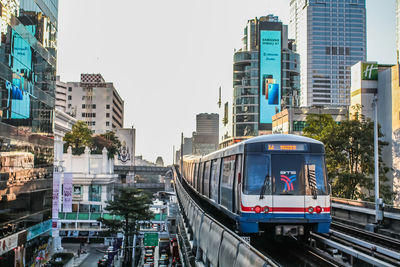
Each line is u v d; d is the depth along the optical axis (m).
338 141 32.88
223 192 17.73
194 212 14.88
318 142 14.16
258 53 138.12
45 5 36.25
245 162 13.95
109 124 141.62
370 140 33.28
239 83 139.62
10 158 27.53
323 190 13.70
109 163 82.25
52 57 38.59
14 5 28.34
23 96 30.34
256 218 13.48
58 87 140.50
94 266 47.81
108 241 61.94
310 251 13.59
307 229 14.10
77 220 56.94
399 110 46.03
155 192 113.19
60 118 66.50
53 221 39.84
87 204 73.38
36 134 33.50
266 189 13.62
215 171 20.80
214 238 9.88
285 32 140.25
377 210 19.06
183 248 15.45
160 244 50.19
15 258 27.47
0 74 25.70
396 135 46.34
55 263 36.94
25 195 30.50
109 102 142.25
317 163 13.91
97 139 96.81
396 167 45.91
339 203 25.66
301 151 13.93
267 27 139.00
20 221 29.27
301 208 13.50
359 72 51.44
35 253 32.81
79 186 74.75
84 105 142.00
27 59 31.42
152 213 47.97
